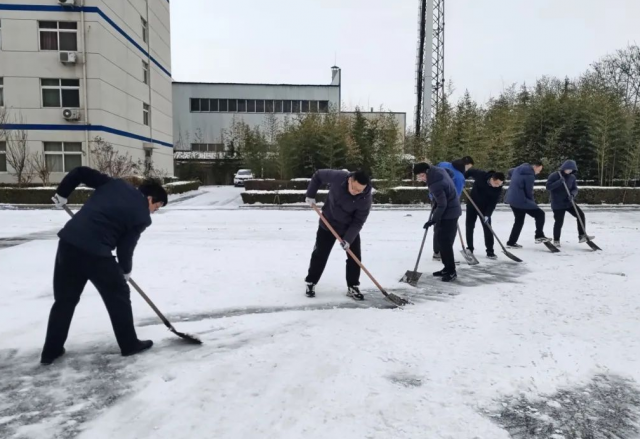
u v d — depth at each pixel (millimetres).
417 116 31734
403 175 19750
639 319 4383
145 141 24047
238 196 22453
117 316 3391
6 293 5074
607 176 21453
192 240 9008
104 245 3277
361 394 2893
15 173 18594
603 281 5875
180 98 38969
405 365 3330
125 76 21078
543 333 4012
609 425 2678
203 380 3045
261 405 2746
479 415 2719
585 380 3207
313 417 2625
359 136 21828
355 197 4730
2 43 18000
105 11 18812
